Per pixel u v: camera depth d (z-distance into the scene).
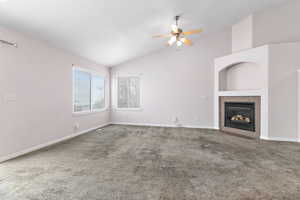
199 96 5.14
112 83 5.95
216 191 1.62
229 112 4.48
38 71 3.03
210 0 3.16
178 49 5.29
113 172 2.05
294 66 3.44
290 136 3.51
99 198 1.52
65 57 3.78
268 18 3.86
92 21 2.84
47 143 3.24
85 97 4.61
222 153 2.76
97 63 5.18
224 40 4.81
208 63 5.01
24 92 2.75
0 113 2.38
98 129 4.95
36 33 2.81
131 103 5.82
